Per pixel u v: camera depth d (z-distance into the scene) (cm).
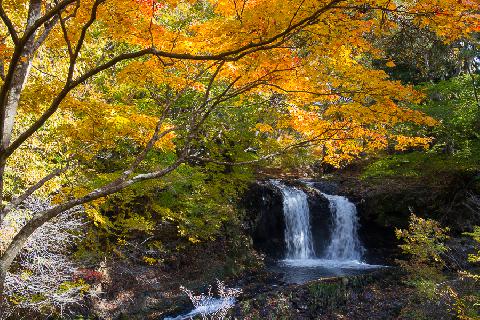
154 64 514
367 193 1521
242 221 1355
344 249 1505
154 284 1005
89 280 896
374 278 1014
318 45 414
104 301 888
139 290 962
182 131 978
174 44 463
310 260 1452
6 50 448
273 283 1093
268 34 373
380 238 1452
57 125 702
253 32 376
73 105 554
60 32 540
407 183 1526
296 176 2027
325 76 453
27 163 741
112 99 979
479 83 1328
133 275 1001
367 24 391
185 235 1150
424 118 442
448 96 1493
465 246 1135
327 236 1554
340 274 1186
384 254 1423
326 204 1579
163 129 634
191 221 1086
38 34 548
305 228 1560
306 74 451
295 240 1522
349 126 507
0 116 352
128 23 429
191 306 933
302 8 352
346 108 459
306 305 886
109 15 422
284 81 472
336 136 527
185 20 745
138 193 936
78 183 804
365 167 1833
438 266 954
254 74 475
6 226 674
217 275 1120
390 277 1030
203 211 1124
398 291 945
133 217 984
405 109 445
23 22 615
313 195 1614
